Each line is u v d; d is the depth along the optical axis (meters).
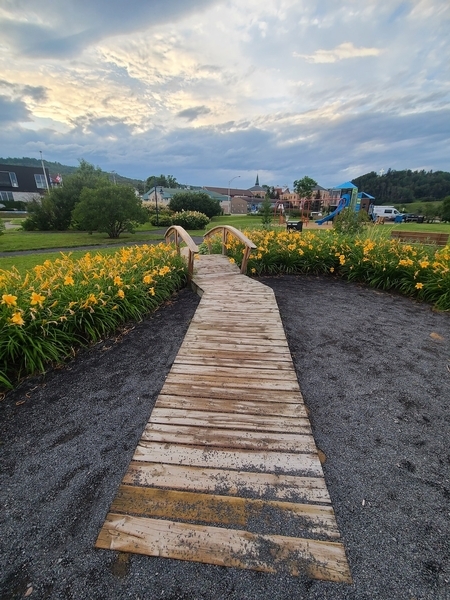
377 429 1.92
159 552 1.16
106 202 14.92
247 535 1.20
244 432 1.69
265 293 4.26
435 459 1.69
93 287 3.55
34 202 21.06
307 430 1.71
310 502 1.33
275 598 1.04
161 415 1.81
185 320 3.74
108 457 1.72
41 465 1.67
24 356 2.57
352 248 6.25
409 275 4.91
